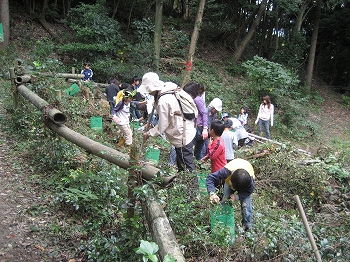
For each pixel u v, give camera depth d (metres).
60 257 3.35
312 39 21.12
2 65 11.16
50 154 5.05
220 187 4.14
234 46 21.41
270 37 23.75
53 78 8.33
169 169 3.88
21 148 5.55
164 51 17.12
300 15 20.34
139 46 15.23
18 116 6.33
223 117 8.34
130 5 18.41
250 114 15.12
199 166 5.65
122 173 4.78
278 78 14.75
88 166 4.82
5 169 4.89
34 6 15.57
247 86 16.55
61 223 3.86
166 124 4.61
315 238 3.61
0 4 12.75
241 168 3.93
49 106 5.13
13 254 3.29
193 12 19.48
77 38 15.08
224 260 3.21
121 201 3.29
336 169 7.54
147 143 7.38
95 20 14.45
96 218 3.91
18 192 4.35
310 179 6.69
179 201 3.67
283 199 6.34
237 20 21.31
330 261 3.11
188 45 18.77
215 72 17.62
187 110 4.72
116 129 7.98
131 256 3.11
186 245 3.44
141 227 3.16
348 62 25.72
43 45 13.61
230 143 6.16
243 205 3.99
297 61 20.53
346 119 18.97
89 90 9.55
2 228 3.63
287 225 3.72
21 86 6.71
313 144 14.09
